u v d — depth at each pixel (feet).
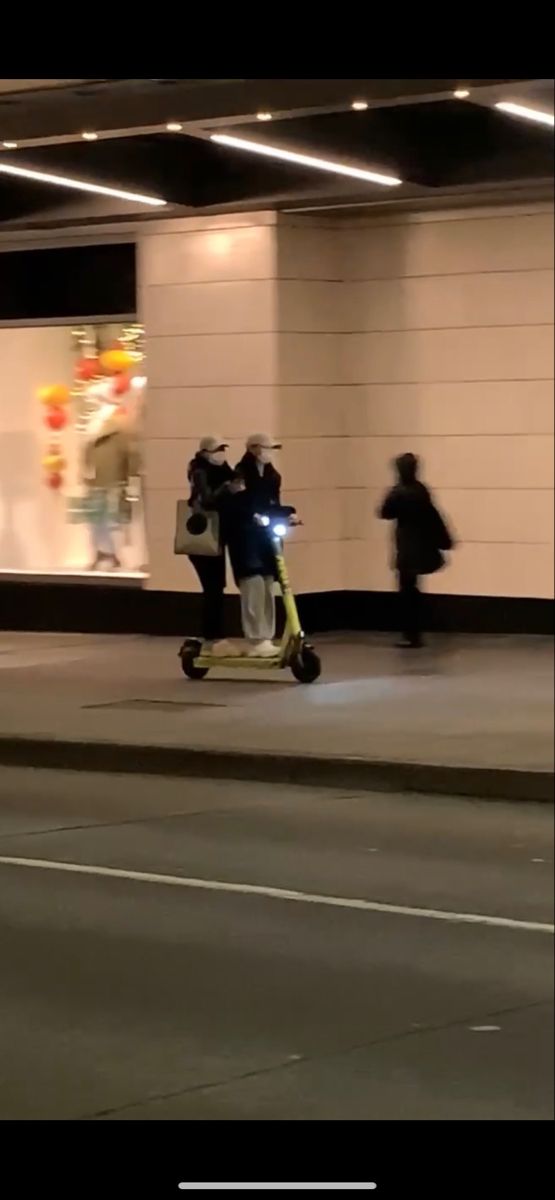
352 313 70.08
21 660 64.23
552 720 48.11
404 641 65.31
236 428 68.85
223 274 68.90
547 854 35.12
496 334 66.90
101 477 74.28
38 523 76.38
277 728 47.67
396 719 48.70
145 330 71.00
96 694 54.85
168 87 52.60
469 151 60.90
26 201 70.79
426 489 64.18
